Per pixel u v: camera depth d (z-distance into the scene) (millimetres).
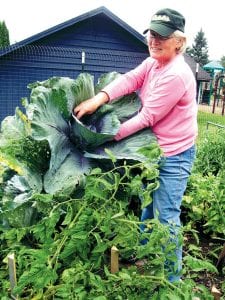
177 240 2326
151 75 2695
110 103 2840
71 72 12477
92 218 2037
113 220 2092
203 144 5379
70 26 12164
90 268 2121
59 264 2070
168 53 2514
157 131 2625
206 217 3805
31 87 2770
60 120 2576
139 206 3090
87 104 2643
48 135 2410
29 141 2584
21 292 2049
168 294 1897
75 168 2475
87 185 2070
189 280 2115
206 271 3152
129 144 2582
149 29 2471
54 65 12227
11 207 2477
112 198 2102
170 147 2609
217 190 3721
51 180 2406
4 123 2803
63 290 1948
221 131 5672
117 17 12320
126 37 12812
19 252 2154
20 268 2234
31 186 2404
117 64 12938
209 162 5125
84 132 2512
